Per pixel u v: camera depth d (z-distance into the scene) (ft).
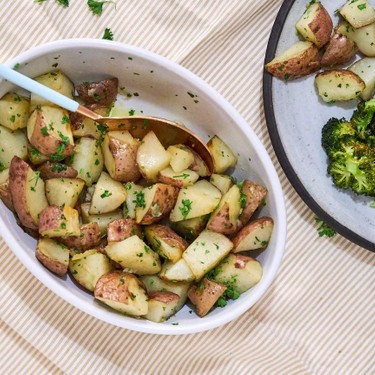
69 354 2.68
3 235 2.30
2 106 2.31
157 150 2.37
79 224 2.38
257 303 2.66
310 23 2.39
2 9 2.48
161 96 2.45
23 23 2.49
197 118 2.46
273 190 2.36
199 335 2.69
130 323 2.33
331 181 2.52
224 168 2.44
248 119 2.56
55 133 2.31
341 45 2.44
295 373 2.71
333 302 2.66
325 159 2.52
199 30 2.52
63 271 2.35
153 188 2.34
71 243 2.36
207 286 2.36
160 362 2.73
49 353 2.68
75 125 2.38
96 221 2.41
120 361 2.71
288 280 2.64
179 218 2.39
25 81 2.25
